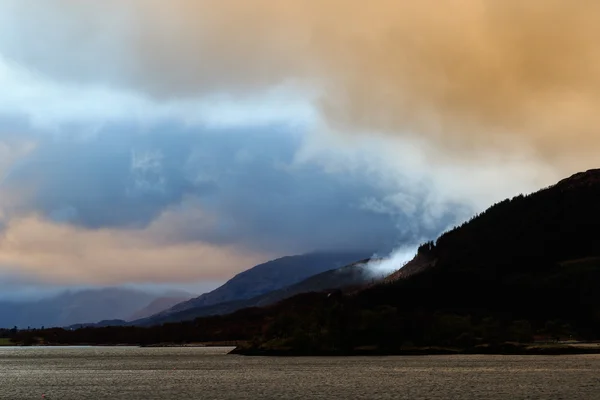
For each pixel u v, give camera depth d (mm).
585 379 158250
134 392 145250
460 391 134625
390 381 162000
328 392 137375
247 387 152750
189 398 130125
